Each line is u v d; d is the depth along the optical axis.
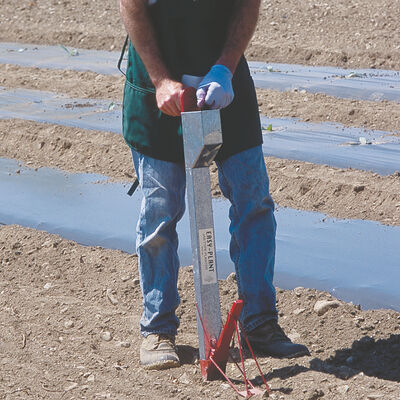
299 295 12.20
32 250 14.55
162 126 9.60
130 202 17.34
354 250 14.24
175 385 9.47
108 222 16.22
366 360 10.31
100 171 19.73
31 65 33.09
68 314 11.80
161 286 10.05
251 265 9.98
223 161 9.78
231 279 12.84
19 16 42.53
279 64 30.94
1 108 26.19
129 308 12.16
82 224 16.19
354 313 11.57
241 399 8.91
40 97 27.70
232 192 9.93
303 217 16.08
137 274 13.20
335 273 13.31
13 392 9.55
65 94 27.98
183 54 9.47
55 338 11.10
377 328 11.18
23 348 10.80
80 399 9.29
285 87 26.88
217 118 8.42
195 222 8.80
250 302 10.09
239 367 9.40
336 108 23.48
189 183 8.75
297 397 8.84
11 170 20.20
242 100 9.67
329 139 21.28
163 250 9.98
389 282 12.90
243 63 9.82
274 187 17.64
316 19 35.78
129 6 9.12
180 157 9.67
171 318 10.23
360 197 16.47
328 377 9.23
